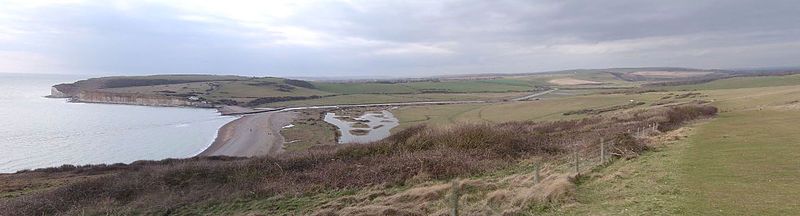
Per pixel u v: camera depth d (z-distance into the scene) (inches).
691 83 7032.5
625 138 949.2
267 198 839.1
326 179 924.0
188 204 848.3
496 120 3196.4
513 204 560.1
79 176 1546.5
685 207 471.5
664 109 1982.0
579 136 1375.5
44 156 2295.8
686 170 652.1
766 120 1414.9
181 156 2313.0
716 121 1508.4
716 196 503.8
